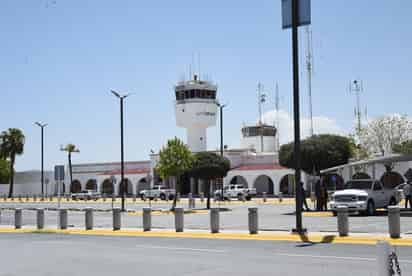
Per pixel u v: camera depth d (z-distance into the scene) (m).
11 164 94.06
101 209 48.00
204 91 79.44
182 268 13.34
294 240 19.48
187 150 45.78
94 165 91.00
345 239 18.80
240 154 77.88
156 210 44.41
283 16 21.09
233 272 12.50
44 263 14.84
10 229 27.47
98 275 12.65
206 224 28.50
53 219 36.47
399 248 16.31
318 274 11.84
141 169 85.56
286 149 39.03
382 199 33.53
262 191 78.62
